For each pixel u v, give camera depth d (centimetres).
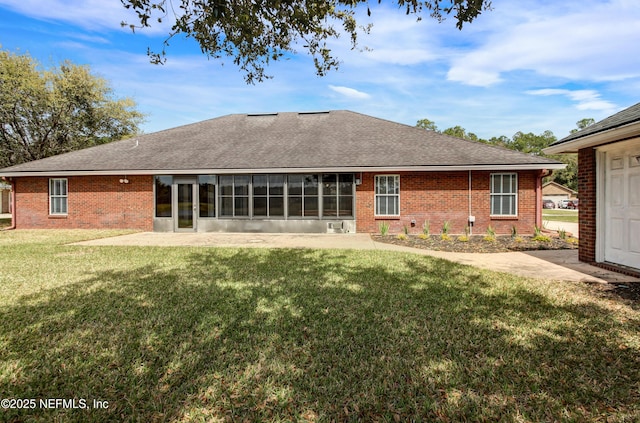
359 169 1312
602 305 449
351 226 1395
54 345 340
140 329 379
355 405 243
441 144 1478
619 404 243
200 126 1894
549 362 300
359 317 412
